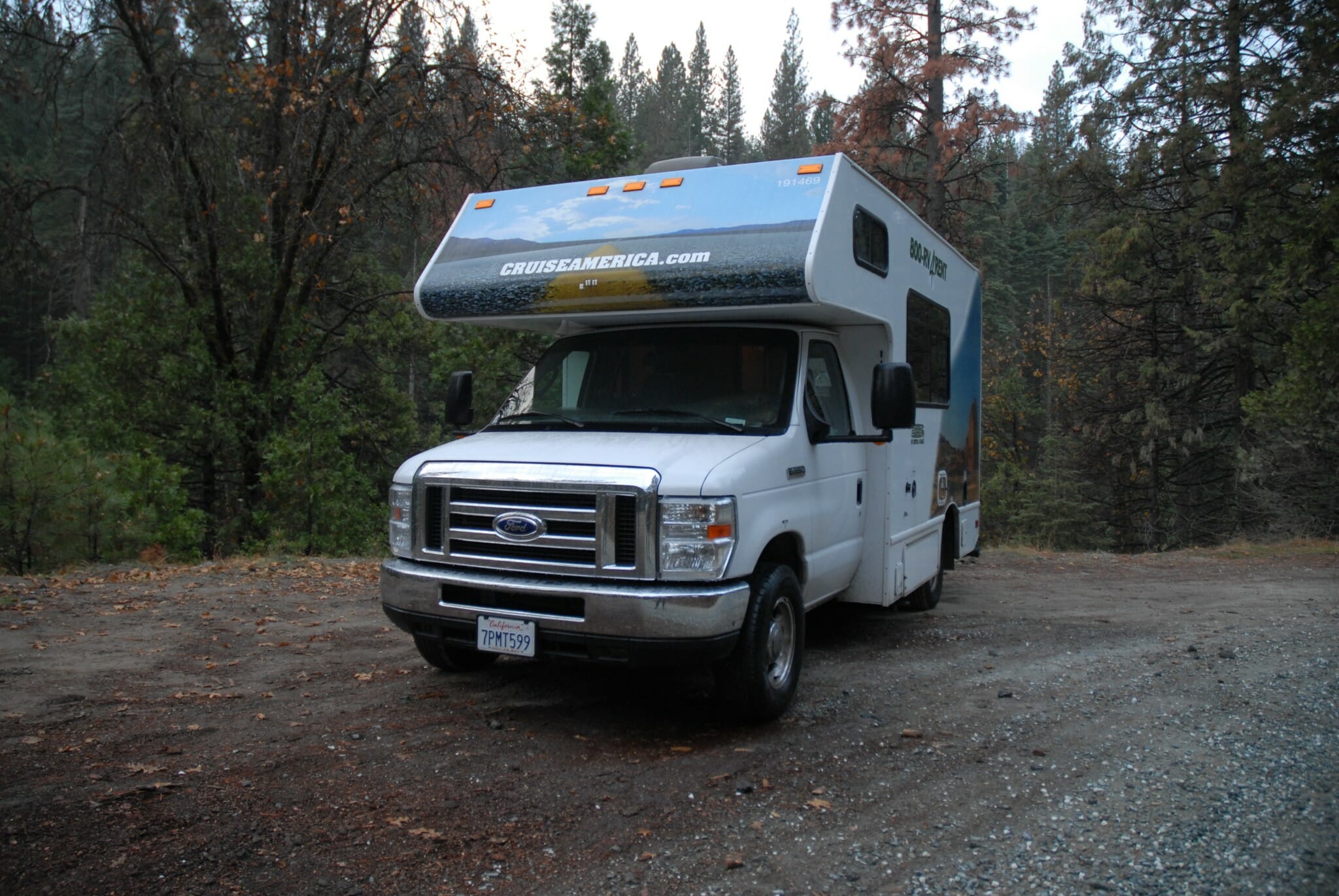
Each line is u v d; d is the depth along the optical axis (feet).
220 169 53.57
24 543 34.63
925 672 21.07
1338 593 33.83
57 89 53.67
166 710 17.33
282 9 51.19
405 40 52.80
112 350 51.39
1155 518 82.79
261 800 13.30
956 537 28.81
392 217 58.18
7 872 11.02
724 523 15.52
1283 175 63.36
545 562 15.99
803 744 16.15
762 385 18.88
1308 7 61.57
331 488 48.83
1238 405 71.97
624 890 11.03
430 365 71.20
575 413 19.69
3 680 19.04
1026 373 145.59
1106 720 17.56
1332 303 51.01
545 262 19.53
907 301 22.88
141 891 10.71
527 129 55.62
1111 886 11.08
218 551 48.52
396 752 15.39
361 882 11.10
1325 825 12.71
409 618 17.10
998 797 13.82
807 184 18.52
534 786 14.06
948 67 71.26
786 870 11.55
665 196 19.61
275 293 54.70
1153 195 76.79
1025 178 86.74
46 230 73.26
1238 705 18.51
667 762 15.16
